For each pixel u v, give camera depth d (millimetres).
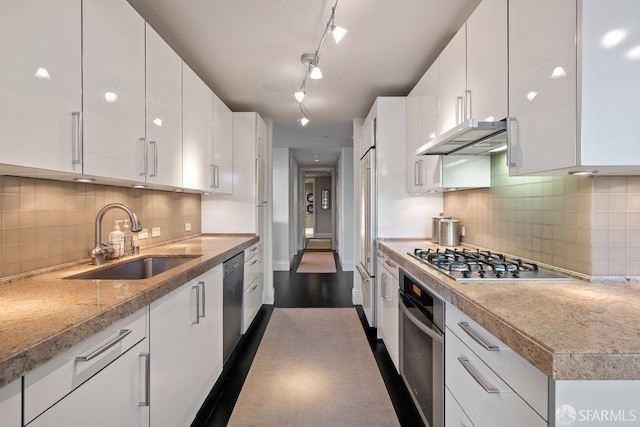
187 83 2336
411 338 1892
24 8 1059
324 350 2799
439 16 2012
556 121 1121
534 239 1767
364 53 2482
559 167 1108
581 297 1169
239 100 3568
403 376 2066
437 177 2246
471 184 2207
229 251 2455
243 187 3510
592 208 1393
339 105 3727
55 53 1179
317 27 2123
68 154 1238
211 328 2098
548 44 1158
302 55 2506
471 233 2504
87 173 1338
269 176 4258
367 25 2105
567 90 1069
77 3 1281
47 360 801
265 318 3613
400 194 3037
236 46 2369
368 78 2945
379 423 1861
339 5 1896
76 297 1165
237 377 2357
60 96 1200
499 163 2115
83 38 1312
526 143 1283
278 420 1885
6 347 748
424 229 3051
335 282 5359
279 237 6418
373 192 3090
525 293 1224
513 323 914
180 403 1604
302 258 7754
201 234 3525
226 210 3525
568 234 1524
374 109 3148
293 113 4059
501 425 992
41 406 804
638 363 742
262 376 2373
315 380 2320
